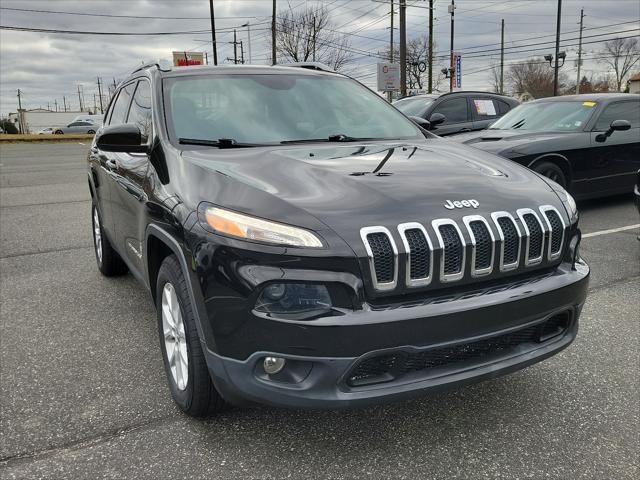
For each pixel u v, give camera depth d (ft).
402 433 8.80
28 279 17.53
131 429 9.01
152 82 11.94
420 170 9.17
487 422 9.09
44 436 8.85
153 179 9.91
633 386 10.18
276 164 9.18
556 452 8.29
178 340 9.23
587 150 24.11
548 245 8.49
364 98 13.43
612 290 15.37
